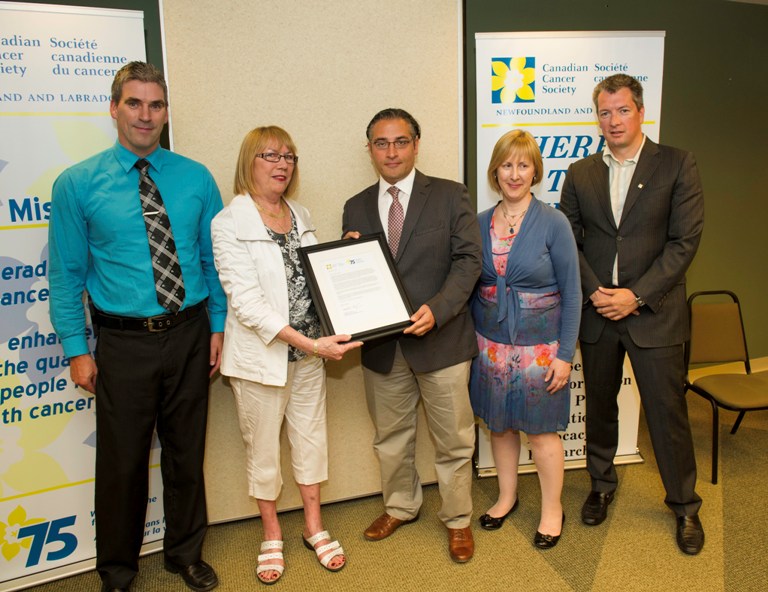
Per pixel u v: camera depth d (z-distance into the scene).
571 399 2.66
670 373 2.05
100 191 1.72
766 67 3.50
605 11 3.04
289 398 2.01
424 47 2.31
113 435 1.79
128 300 1.75
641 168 2.03
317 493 2.10
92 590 1.99
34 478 2.00
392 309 1.84
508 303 1.96
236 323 1.87
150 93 1.67
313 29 2.19
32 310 1.93
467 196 1.95
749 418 3.18
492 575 1.95
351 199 2.11
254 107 2.18
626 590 1.84
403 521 2.28
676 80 3.31
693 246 1.98
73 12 1.87
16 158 1.86
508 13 2.86
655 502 2.37
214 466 2.32
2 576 1.99
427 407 2.01
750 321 3.78
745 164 3.58
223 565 2.08
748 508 2.28
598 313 2.14
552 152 2.47
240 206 1.81
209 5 2.08
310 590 1.92
